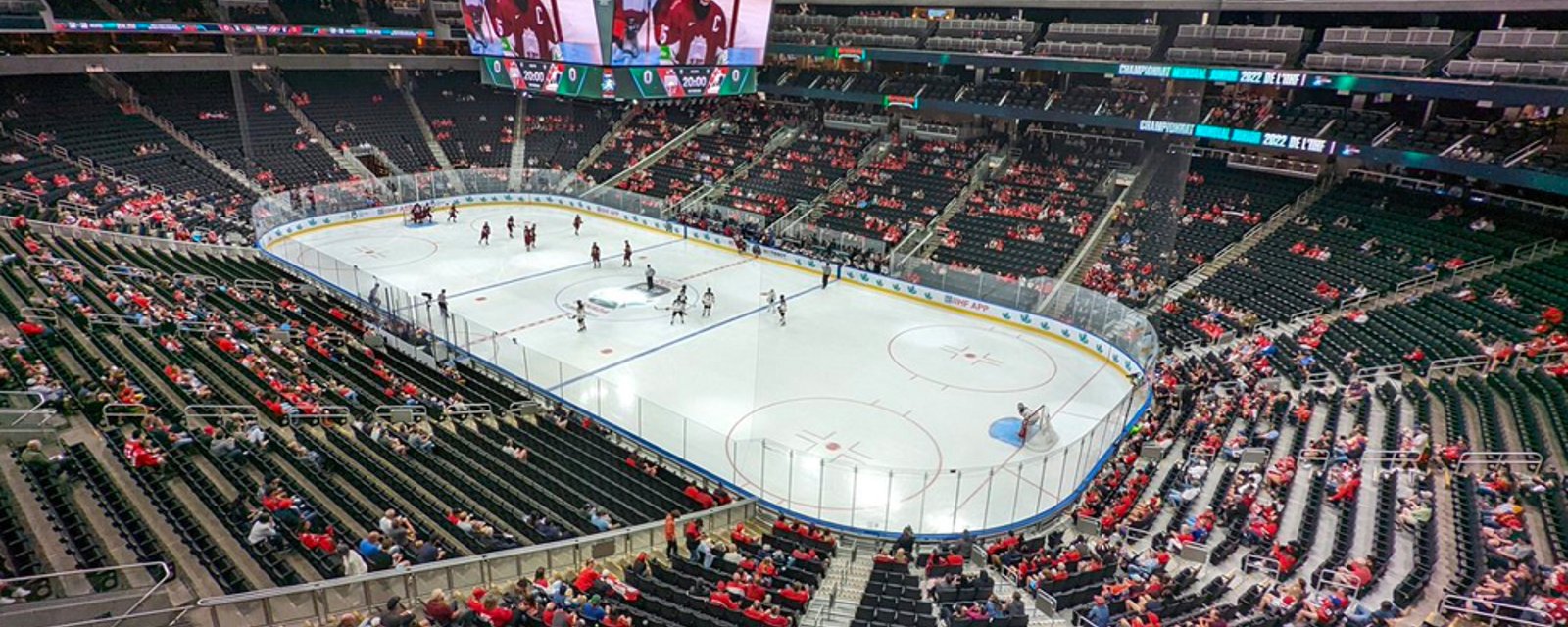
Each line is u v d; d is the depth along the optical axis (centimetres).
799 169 4925
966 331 3244
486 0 3102
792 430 2344
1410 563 1526
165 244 3481
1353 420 2186
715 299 3534
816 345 3036
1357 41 3441
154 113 4922
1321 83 3231
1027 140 4712
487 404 2281
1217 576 1541
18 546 1166
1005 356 2997
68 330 2134
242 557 1281
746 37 3167
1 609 966
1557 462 1833
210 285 2966
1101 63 3862
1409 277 3028
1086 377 2822
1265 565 1545
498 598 1219
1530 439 1931
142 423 1667
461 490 1702
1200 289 3278
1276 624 1305
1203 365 2677
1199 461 1997
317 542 1329
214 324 2458
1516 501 1684
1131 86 4306
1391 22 3591
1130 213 3756
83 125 4538
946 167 4619
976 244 3916
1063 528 1883
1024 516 1916
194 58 4941
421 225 4628
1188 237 3619
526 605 1187
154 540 1255
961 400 2594
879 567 1616
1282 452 2041
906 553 1702
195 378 1977
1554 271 2805
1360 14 3650
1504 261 2958
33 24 4159
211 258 3503
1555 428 1980
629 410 2250
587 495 1794
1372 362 2536
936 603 1439
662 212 4728
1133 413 2361
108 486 1388
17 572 1103
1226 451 2030
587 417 2339
